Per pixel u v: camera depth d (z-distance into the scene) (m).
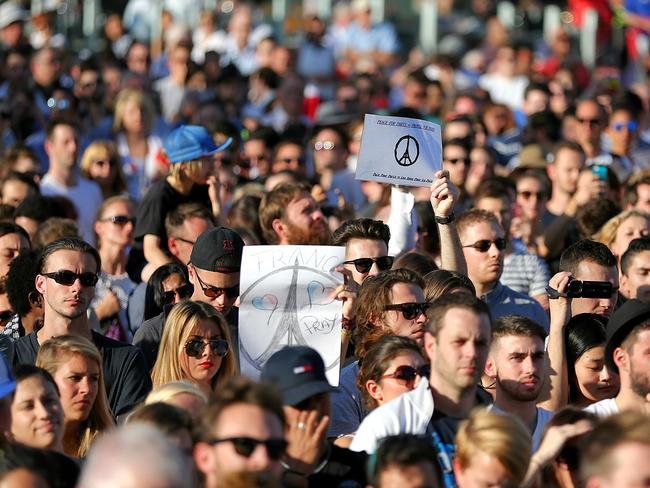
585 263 32.81
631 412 20.88
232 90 62.06
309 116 64.12
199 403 24.09
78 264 29.70
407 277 29.00
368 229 32.25
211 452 20.14
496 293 34.56
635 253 33.56
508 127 59.06
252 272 28.47
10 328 32.16
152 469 16.80
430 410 24.94
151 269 37.25
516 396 26.86
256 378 28.12
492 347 27.17
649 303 27.56
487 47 83.00
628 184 43.38
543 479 23.31
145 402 24.47
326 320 28.27
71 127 45.00
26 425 23.44
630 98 53.66
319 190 41.47
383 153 32.69
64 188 45.06
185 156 38.00
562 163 45.84
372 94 67.81
